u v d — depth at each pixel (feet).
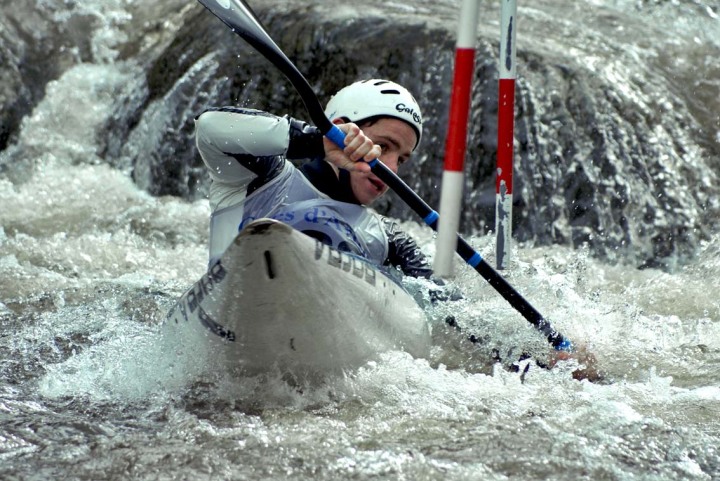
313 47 84.99
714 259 73.31
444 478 30.94
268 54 40.01
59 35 106.83
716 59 91.30
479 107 78.79
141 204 84.17
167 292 58.18
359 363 38.52
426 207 41.42
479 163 78.23
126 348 43.78
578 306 53.36
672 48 92.43
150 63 100.42
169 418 36.11
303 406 37.32
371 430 34.83
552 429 35.27
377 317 38.88
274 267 34.68
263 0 91.86
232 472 31.14
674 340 49.93
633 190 77.51
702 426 36.27
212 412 36.60
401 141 43.37
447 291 46.83
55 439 33.91
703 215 78.38
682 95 85.97
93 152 96.02
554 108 79.46
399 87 43.91
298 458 32.27
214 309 36.47
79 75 102.53
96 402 38.11
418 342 41.57
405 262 46.88
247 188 41.50
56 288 58.80
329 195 42.70
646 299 60.59
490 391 39.37
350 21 85.35
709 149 82.28
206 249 72.43
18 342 46.98
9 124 99.04
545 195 77.00
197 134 40.34
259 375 38.17
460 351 43.45
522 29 91.76
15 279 60.80
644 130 80.53
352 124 40.34
